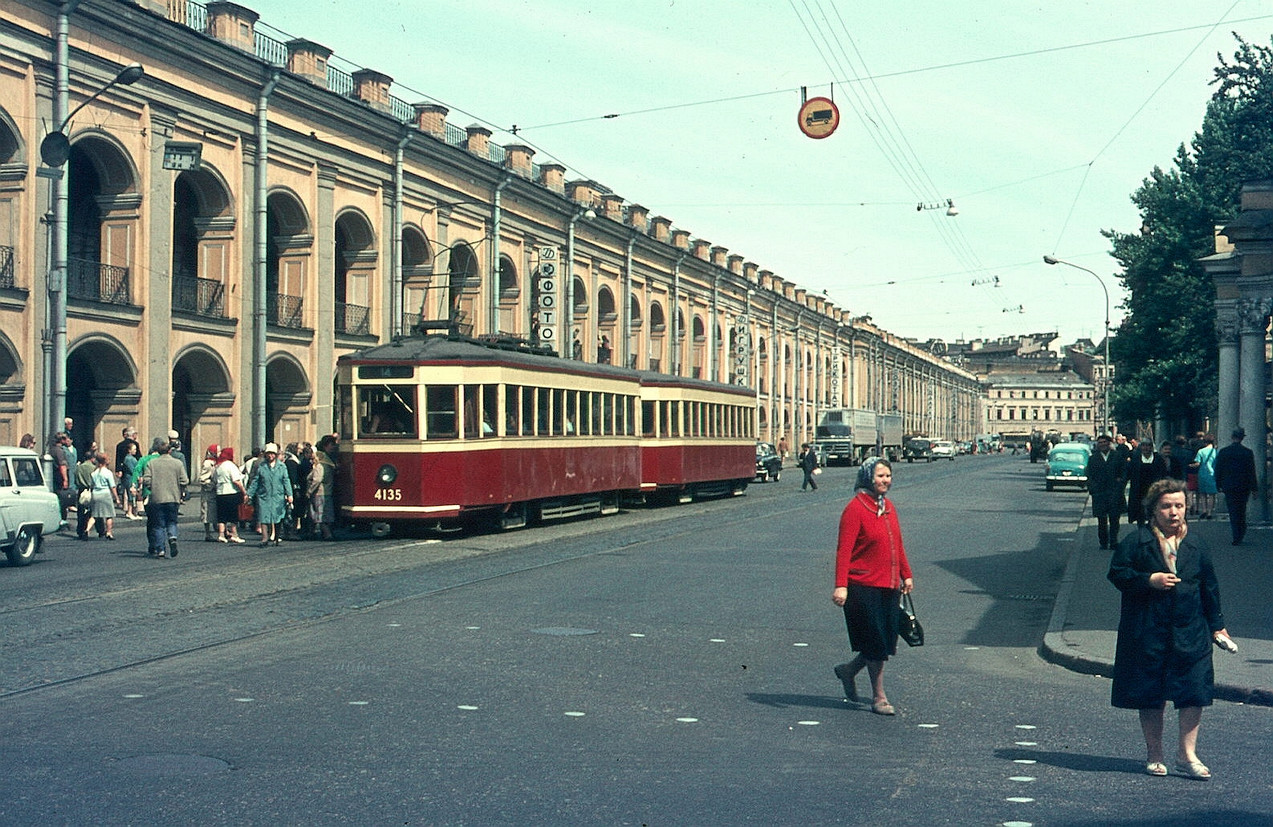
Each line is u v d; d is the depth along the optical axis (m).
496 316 45.34
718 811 6.38
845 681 9.27
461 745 7.75
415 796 6.60
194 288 33.19
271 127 34.31
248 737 7.91
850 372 101.44
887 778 7.08
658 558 20.23
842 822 6.21
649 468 34.75
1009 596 16.06
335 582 16.55
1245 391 26.75
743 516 31.16
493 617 13.41
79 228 30.78
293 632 12.24
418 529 25.67
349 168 37.72
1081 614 13.48
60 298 27.09
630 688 9.69
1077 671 10.78
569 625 12.91
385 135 39.00
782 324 84.31
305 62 35.50
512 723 8.40
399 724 8.31
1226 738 8.20
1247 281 26.64
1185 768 7.13
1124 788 6.90
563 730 8.21
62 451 25.69
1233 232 26.55
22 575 17.42
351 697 9.18
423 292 42.22
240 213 33.38
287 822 6.13
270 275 36.66
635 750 7.69
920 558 20.94
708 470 38.53
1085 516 30.83
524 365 26.11
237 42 32.88
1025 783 6.99
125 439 28.89
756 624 13.25
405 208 40.62
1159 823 6.24
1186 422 60.97
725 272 70.62
